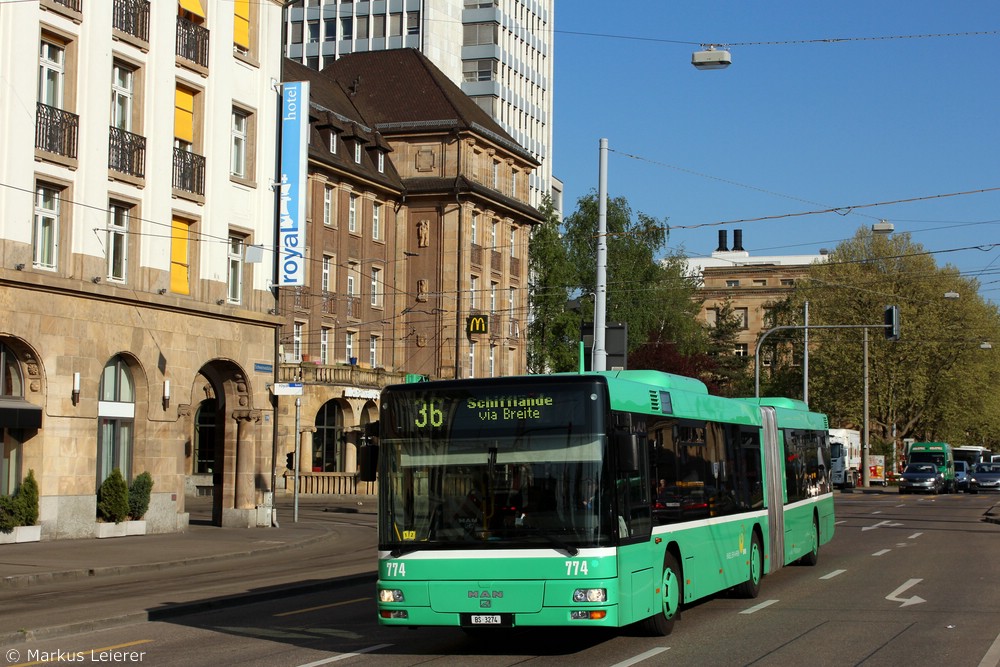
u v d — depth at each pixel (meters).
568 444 13.20
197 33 34.50
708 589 16.52
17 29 27.94
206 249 34.78
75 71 29.86
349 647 14.08
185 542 30.17
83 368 29.83
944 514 45.12
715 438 17.78
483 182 71.06
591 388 13.30
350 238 64.06
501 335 73.19
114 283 31.30
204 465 63.84
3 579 21.11
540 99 115.12
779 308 101.62
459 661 12.88
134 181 31.67
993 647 13.43
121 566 23.81
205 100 34.88
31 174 28.23
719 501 17.55
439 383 13.75
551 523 12.98
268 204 37.78
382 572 13.38
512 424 13.38
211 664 12.75
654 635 14.60
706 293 124.50
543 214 79.25
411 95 71.56
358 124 66.94
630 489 13.77
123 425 31.94
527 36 111.81
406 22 101.81
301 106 37.69
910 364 75.62
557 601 12.80
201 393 61.53
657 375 15.96
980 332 75.00
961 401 75.88
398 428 13.72
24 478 28.27
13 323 27.72
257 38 37.41
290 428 57.06
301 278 37.31
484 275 70.69
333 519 42.38
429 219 68.94
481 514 13.19
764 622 15.74
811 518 24.11
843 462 75.25
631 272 81.81
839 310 77.12
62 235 29.44
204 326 34.53
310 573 23.56
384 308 67.50
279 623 16.44
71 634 15.43
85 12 30.12
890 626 15.19
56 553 26.17
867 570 23.03
